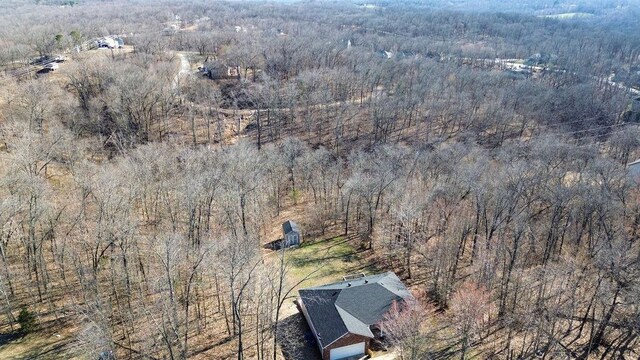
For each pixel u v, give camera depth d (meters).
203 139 94.19
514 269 49.38
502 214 56.25
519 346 42.75
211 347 43.28
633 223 56.78
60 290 47.78
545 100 102.62
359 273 56.12
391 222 59.38
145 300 46.22
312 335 45.81
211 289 50.44
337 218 69.94
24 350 40.81
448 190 59.59
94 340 36.78
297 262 58.62
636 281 39.03
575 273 46.84
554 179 63.97
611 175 60.91
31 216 44.88
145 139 90.75
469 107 98.69
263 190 67.75
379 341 44.53
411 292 50.47
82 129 86.88
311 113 102.81
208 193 55.78
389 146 80.81
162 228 55.09
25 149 57.84
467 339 40.38
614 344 42.16
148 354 40.66
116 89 89.00
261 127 101.38
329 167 75.69
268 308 41.47
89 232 47.41
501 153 72.50
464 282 50.25
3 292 43.12
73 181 60.06
